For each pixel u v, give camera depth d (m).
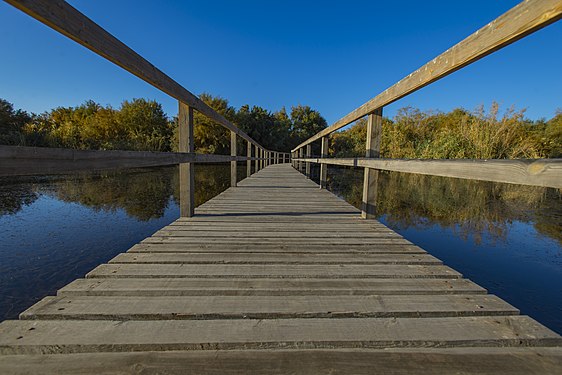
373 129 2.16
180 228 1.85
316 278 1.13
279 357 0.70
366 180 2.17
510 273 2.04
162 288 1.00
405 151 10.52
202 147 19.23
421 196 5.17
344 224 2.02
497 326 0.82
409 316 0.87
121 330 0.77
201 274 1.13
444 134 8.30
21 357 0.68
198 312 0.86
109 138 18.03
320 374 0.65
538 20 0.72
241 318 0.85
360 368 0.67
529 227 3.21
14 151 0.58
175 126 19.83
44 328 0.77
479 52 0.95
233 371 0.65
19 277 1.95
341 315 0.87
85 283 1.03
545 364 0.69
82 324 0.79
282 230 1.83
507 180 0.72
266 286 1.04
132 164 1.13
